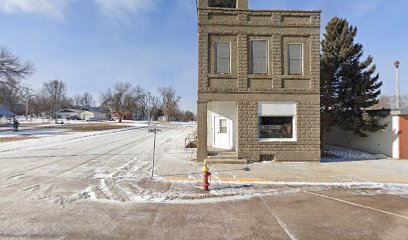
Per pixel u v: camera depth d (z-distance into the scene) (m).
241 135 12.46
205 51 12.47
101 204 6.18
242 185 8.07
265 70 12.71
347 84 15.22
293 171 10.15
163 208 5.99
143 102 106.50
